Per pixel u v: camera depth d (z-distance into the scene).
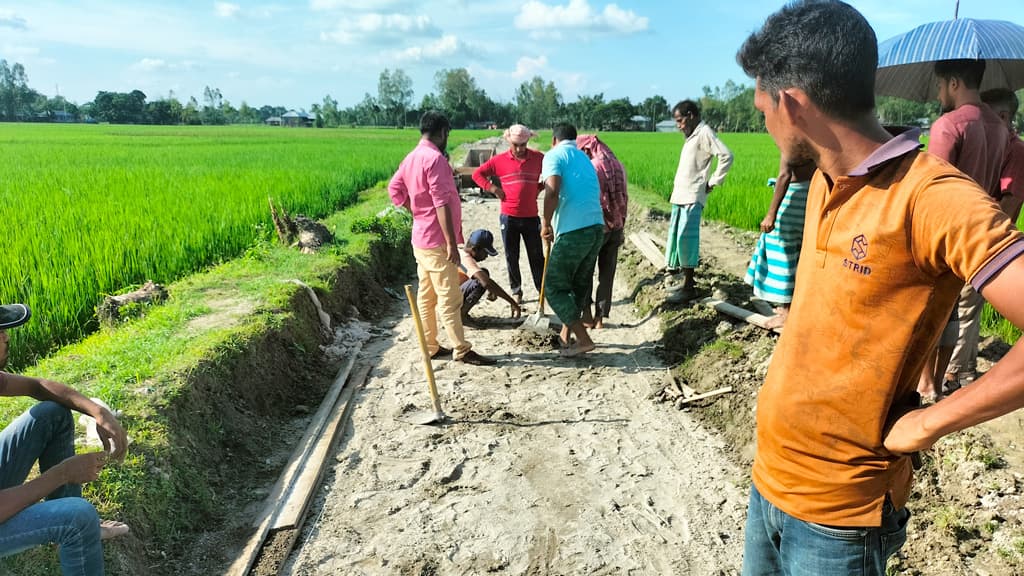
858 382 1.62
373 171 19.78
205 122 145.25
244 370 5.02
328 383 5.79
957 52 3.39
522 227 7.55
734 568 3.48
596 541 3.69
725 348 5.64
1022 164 3.87
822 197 1.76
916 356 1.58
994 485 3.37
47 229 8.28
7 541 2.33
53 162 22.47
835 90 1.54
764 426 1.91
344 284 7.55
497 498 4.08
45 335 5.60
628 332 6.96
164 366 4.54
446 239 5.66
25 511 2.39
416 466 4.42
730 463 4.47
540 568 3.48
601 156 6.48
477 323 7.23
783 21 1.66
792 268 5.29
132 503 3.34
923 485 3.64
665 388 5.54
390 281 9.32
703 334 6.10
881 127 1.62
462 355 6.12
